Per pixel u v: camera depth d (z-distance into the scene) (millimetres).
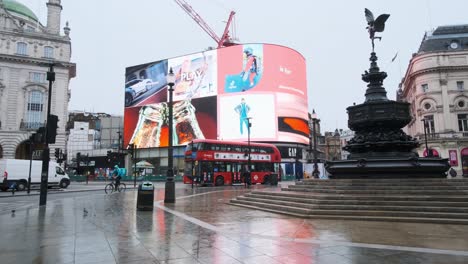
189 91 65375
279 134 59688
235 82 61969
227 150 32094
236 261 5328
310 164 62844
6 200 17766
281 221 9539
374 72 14414
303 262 5273
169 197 15305
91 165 70625
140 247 6285
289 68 63375
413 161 12000
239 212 11750
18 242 6707
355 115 14320
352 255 5688
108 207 13445
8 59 46219
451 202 9508
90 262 5246
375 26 14688
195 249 6137
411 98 57531
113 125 85562
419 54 50969
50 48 49406
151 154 67750
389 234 7535
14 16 53094
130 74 73500
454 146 46281
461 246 6340
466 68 48031
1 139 45375
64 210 12398
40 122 47688
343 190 11336
